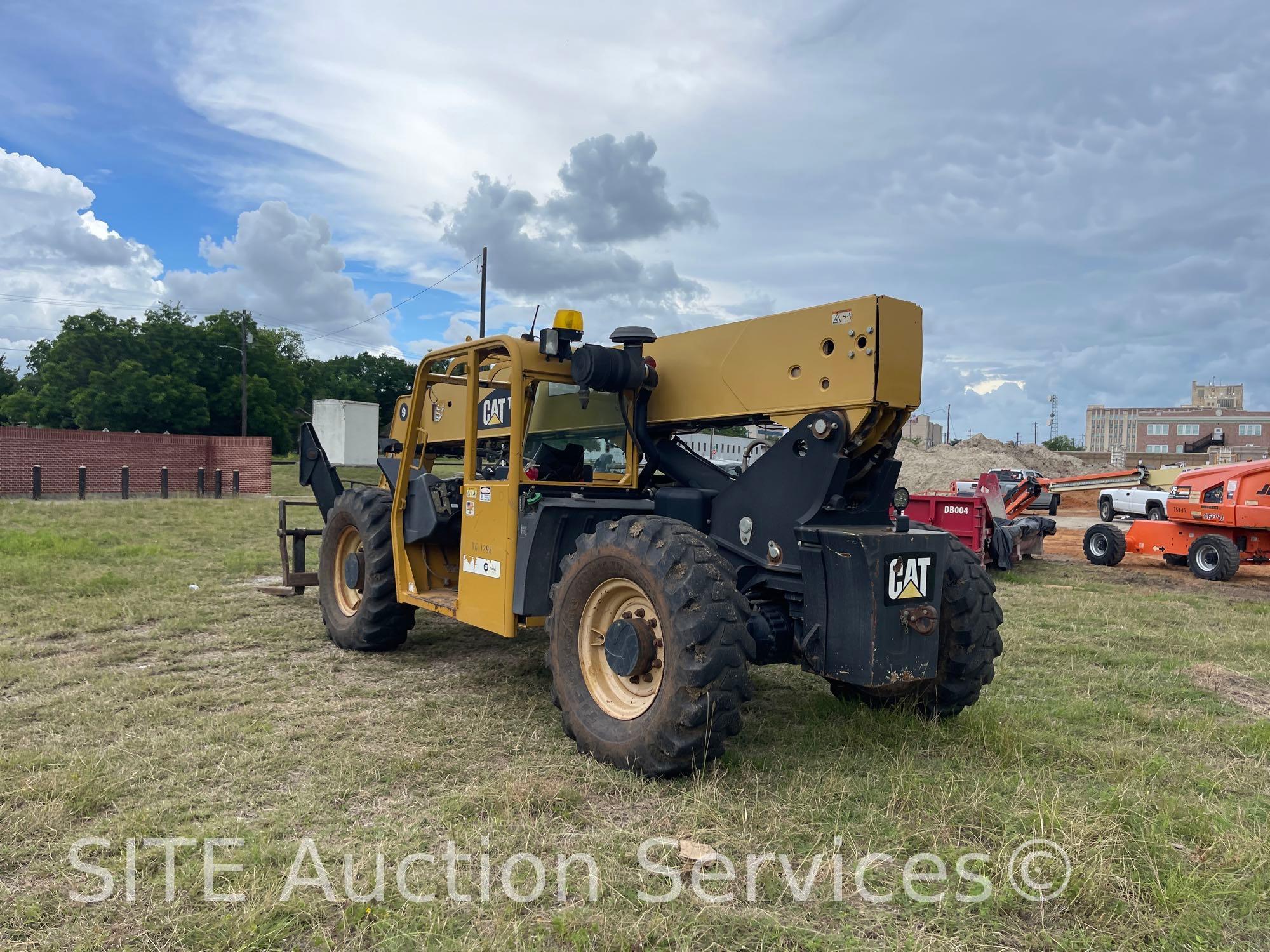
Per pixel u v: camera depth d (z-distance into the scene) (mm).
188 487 26641
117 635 6254
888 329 3652
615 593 3988
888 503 4098
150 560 10023
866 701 4598
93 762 3562
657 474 5070
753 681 5277
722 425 4559
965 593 4199
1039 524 13828
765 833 3039
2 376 62875
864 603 3479
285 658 5699
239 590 8250
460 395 6148
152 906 2486
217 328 55312
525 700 4730
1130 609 8539
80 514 15961
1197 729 4477
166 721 4254
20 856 2791
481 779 3564
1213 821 3223
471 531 4836
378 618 5719
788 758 3828
